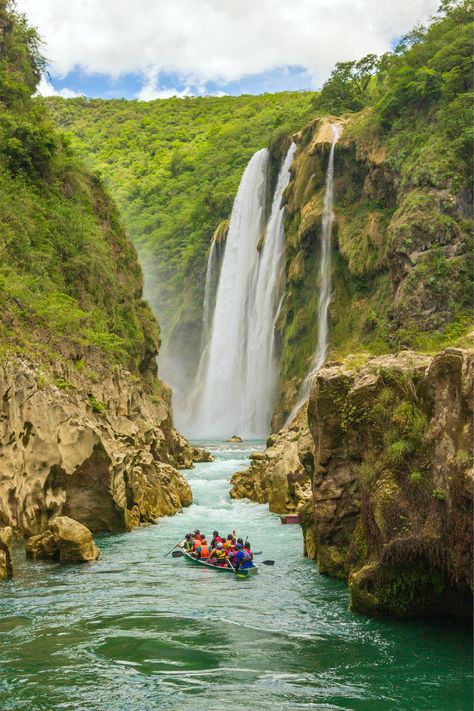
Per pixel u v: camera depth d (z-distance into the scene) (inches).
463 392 523.2
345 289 2479.1
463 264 1957.4
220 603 653.3
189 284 3897.6
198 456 1878.7
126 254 2127.2
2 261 1378.0
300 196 2787.9
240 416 3063.5
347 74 3329.2
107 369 1353.3
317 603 644.1
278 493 1140.5
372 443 630.5
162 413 1761.8
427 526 547.5
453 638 550.3
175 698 451.2
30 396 912.9
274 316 2896.2
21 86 1862.7
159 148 6107.3
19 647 538.3
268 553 861.2
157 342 2203.5
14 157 1685.5
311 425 740.0
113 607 640.4
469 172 2091.5
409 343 1758.1
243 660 511.2
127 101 7568.9
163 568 789.2
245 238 3329.2
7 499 860.6
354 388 658.2
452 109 2226.9
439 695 453.7
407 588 581.9
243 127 5423.2
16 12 2089.1
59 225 1690.5
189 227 4429.1
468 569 512.7
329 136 2738.7
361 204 2519.7
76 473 954.7
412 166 2231.8
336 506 710.5
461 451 516.7
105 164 5935.0
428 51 2534.5
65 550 809.5
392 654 518.6
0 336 1001.5
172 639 556.1
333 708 437.4
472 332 651.5
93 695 455.5
